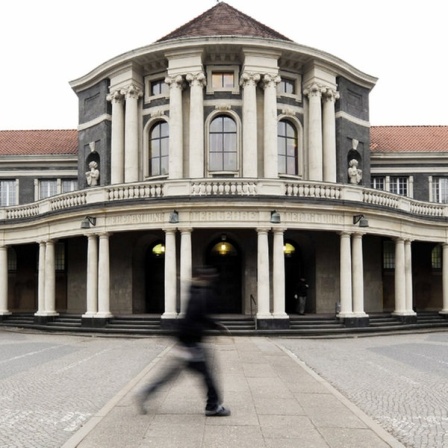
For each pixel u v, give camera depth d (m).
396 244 28.36
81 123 34.31
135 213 24.67
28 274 35.84
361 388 11.72
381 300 31.02
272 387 11.04
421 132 40.94
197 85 29.45
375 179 37.53
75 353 17.75
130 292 28.30
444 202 37.12
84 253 31.17
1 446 7.42
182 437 7.36
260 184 24.06
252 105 29.34
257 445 7.05
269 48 29.52
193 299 8.59
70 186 37.94
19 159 37.66
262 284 23.70
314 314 28.02
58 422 8.70
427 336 24.48
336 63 31.39
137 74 31.30
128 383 11.75
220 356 16.06
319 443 7.17
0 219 30.91
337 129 32.44
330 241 28.61
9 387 11.79
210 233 27.39
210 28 32.34
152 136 31.53
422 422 8.84
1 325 29.73
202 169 29.11
